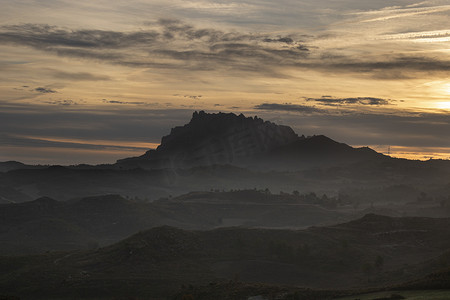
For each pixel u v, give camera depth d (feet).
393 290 595.88
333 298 605.73
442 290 563.48
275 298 632.79
